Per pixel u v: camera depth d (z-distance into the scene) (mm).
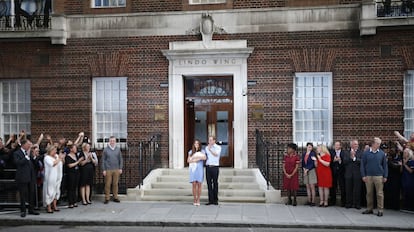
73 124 17594
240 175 16422
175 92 17203
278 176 15695
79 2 17719
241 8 17078
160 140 17281
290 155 14398
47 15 17641
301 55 16750
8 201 14648
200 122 17891
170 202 14766
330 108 16766
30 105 17938
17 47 17797
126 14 17422
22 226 12195
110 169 14750
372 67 16453
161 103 17312
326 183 13969
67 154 14352
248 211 13359
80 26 17578
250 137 16969
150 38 17375
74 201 13992
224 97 17750
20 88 18031
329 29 16641
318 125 16953
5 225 12352
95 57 17531
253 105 16938
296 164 14266
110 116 17781
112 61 17484
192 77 17797
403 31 16281
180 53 16984
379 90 16422
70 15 17641
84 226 12148
